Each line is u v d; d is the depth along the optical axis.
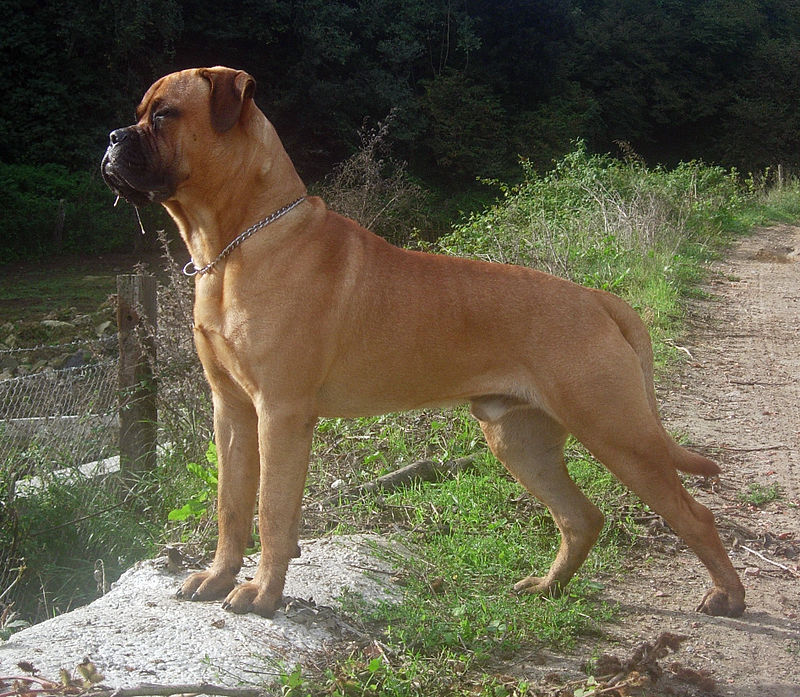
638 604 4.06
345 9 25.56
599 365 3.65
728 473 5.79
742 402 7.32
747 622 3.89
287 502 3.53
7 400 6.15
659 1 42.47
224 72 3.58
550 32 31.55
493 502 4.92
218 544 3.83
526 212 13.72
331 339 3.60
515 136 29.39
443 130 27.45
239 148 3.58
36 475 5.70
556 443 3.99
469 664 3.37
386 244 3.84
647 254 11.46
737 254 14.91
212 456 5.03
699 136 41.94
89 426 5.95
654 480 3.71
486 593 3.99
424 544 4.41
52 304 15.17
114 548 5.37
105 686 2.92
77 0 22.53
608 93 38.16
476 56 31.02
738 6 42.50
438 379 3.76
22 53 22.89
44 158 22.81
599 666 3.38
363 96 25.17
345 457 5.64
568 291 3.79
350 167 13.32
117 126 23.59
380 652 3.34
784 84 41.91
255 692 3.02
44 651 3.20
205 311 3.63
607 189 14.96
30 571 5.19
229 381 3.71
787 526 5.02
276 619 3.52
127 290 5.64
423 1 28.89
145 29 22.61
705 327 9.80
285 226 3.58
